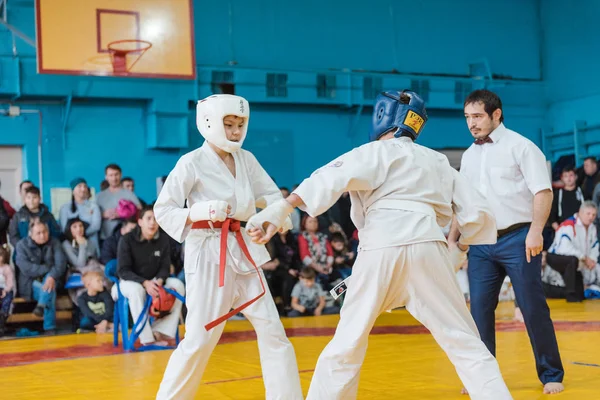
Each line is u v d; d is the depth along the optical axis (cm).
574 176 1284
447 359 641
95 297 980
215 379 580
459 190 394
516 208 489
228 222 421
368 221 375
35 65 1166
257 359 681
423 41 1473
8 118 1171
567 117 1526
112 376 620
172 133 1243
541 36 1579
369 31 1430
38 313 983
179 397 415
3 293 964
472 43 1515
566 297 1153
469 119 504
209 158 433
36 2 1065
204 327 416
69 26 1081
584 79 1491
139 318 781
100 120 1226
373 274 366
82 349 807
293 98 1340
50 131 1197
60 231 1053
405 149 381
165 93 1240
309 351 721
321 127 1384
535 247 476
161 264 813
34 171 1184
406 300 374
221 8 1321
